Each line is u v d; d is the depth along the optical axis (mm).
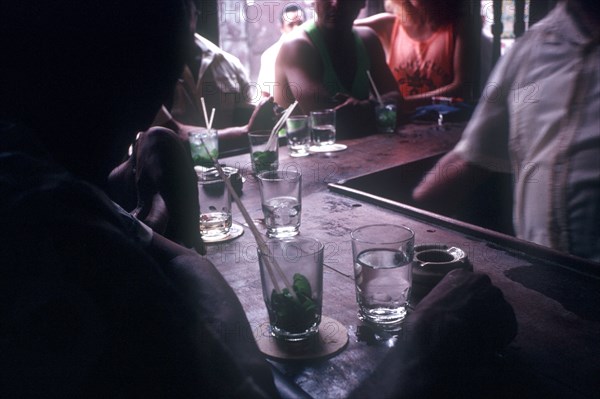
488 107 1669
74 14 539
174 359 502
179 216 1302
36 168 504
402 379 696
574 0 1435
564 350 823
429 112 2963
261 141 1930
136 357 491
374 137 2562
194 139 1862
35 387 465
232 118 3352
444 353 719
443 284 848
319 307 902
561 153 1458
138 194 1343
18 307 455
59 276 466
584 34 1415
